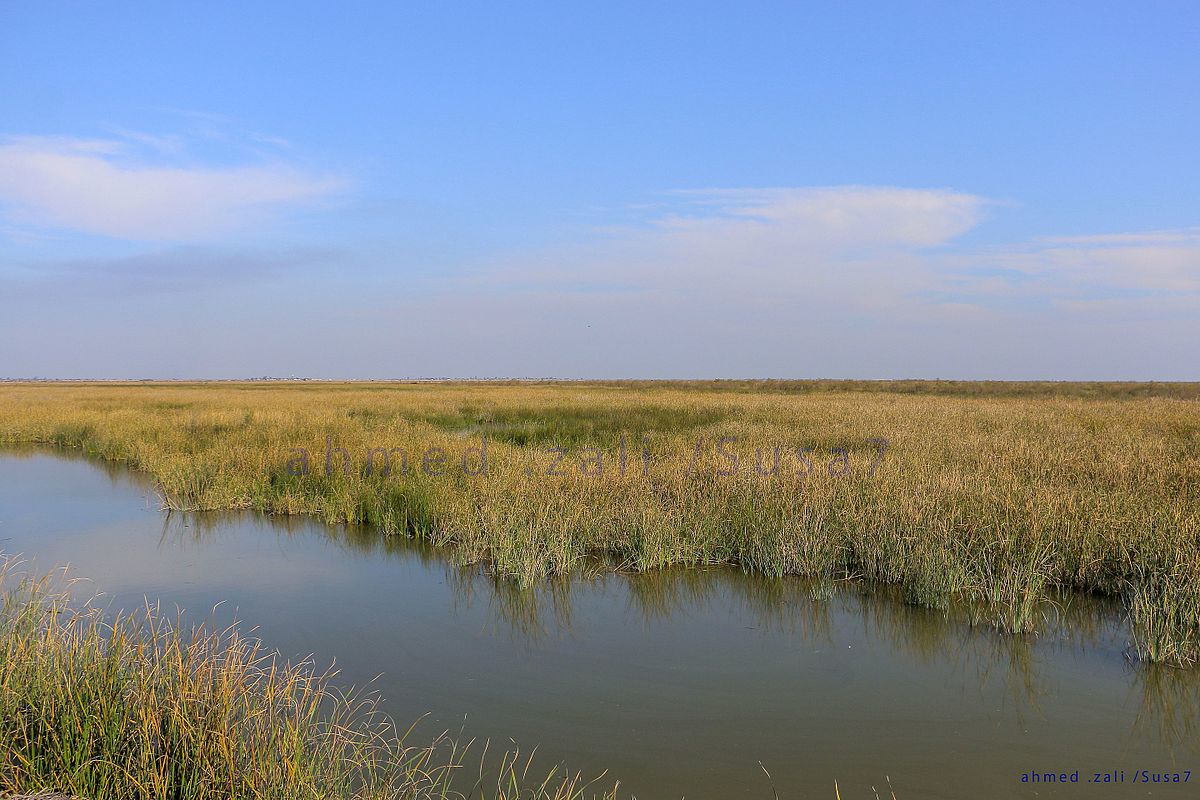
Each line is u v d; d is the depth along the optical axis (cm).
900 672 571
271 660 585
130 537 1009
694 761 443
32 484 1448
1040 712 505
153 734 385
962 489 925
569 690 539
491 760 441
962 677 561
